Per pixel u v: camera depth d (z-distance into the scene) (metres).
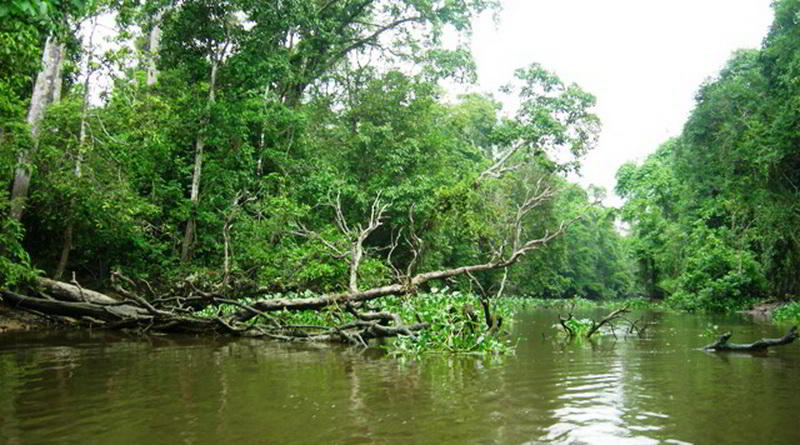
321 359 7.59
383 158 22.89
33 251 15.72
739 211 27.31
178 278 14.99
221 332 11.39
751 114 26.94
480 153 34.94
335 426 3.90
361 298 11.73
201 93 18.80
